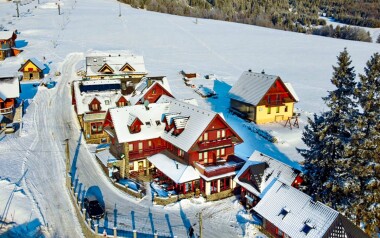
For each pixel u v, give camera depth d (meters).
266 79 71.50
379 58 37.44
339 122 39.12
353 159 38.62
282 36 175.50
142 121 51.69
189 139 47.22
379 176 37.75
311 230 34.53
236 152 56.78
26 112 70.81
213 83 95.38
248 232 39.25
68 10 189.50
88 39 137.88
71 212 41.22
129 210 42.22
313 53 138.00
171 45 138.62
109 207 42.53
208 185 45.66
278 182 40.44
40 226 38.28
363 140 37.47
